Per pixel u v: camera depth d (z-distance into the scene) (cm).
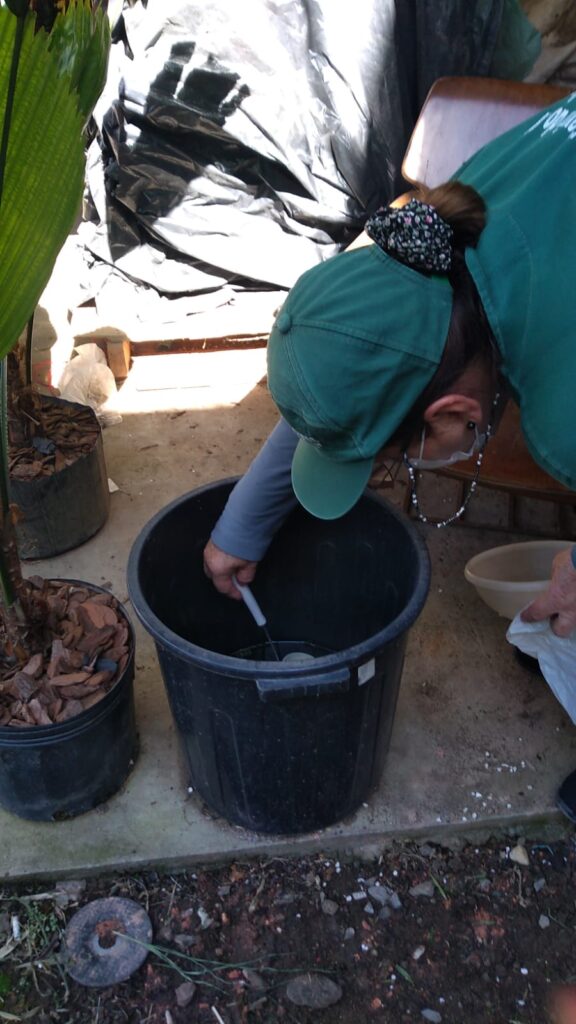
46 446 179
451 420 88
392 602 139
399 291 79
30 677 126
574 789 137
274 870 133
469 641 168
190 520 138
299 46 221
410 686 158
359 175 238
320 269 85
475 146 175
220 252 246
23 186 77
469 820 136
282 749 117
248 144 232
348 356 78
